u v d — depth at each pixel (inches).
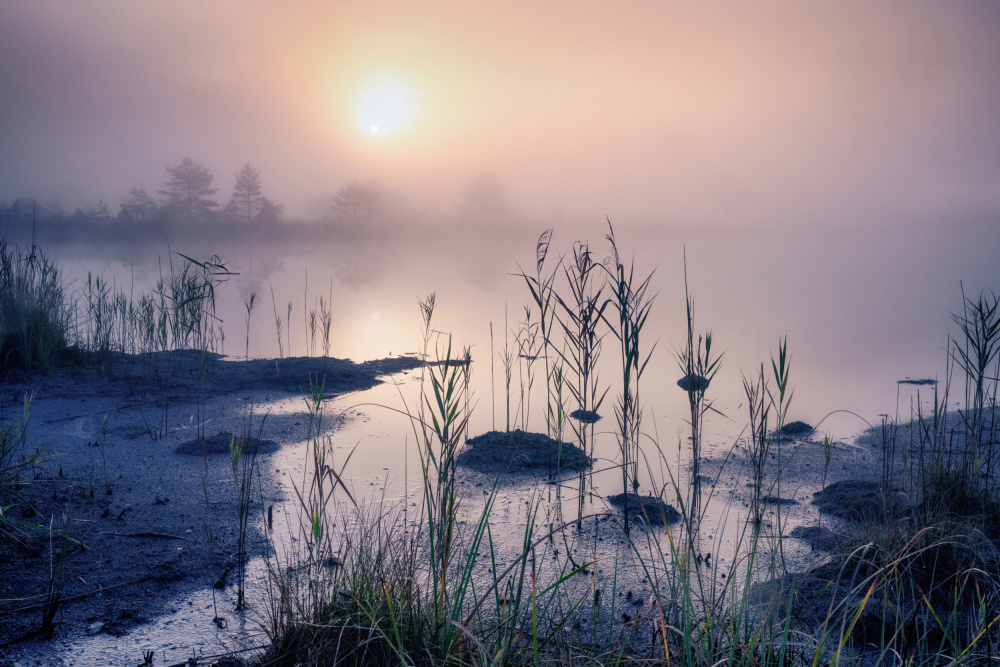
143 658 114.0
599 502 191.3
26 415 197.2
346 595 104.9
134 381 312.2
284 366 356.2
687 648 93.4
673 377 342.6
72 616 126.3
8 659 112.3
